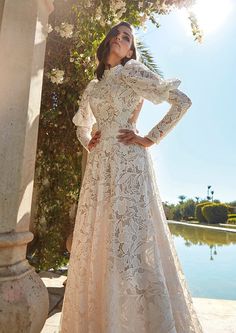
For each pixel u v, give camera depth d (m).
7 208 1.40
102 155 1.62
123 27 1.84
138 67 1.62
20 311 1.30
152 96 1.57
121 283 1.37
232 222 31.22
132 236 1.45
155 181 1.70
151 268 1.42
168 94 1.60
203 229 23.28
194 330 1.45
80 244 1.55
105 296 1.34
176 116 1.62
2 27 1.50
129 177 1.54
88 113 2.00
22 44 1.54
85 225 1.56
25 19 1.57
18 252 1.44
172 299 1.47
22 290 1.34
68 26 2.82
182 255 10.66
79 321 1.41
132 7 3.23
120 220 1.47
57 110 3.23
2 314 1.26
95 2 2.90
